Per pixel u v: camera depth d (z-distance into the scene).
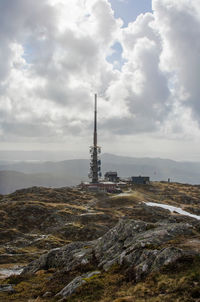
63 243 81.19
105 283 24.02
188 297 17.91
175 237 29.64
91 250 35.91
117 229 37.09
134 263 26.03
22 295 27.08
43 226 98.50
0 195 151.12
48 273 34.75
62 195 146.50
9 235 86.62
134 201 137.38
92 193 159.62
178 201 155.12
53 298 24.45
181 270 21.78
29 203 116.88
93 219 104.81
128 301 19.03
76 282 25.69
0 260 61.84
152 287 20.52
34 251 72.25
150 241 28.61
